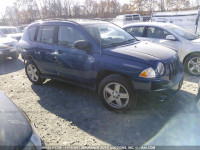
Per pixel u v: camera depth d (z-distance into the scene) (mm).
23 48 4863
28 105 3908
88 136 2830
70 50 3768
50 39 4250
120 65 3107
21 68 7133
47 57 4277
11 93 4586
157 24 6102
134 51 3305
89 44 3504
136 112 3381
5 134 1773
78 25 3785
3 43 7922
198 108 3115
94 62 3406
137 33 6430
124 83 3109
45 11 36625
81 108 3662
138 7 36594
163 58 3135
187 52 5277
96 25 4031
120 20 19328
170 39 5559
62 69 4055
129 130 2914
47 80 5379
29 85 5074
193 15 10031
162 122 3068
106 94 3447
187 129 2861
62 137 2832
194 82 4758
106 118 3270
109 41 3709
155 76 2928
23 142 1765
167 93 3043
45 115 3477
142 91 3004
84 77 3689
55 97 4219
